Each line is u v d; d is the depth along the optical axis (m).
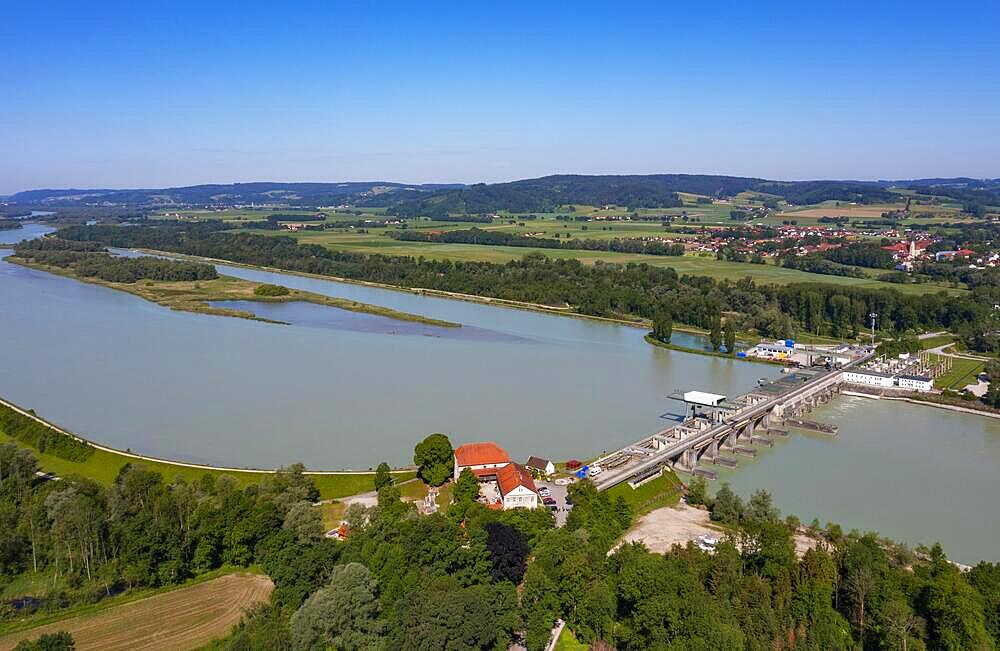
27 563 147.25
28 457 179.50
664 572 128.88
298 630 117.69
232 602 134.62
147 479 165.25
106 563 144.88
